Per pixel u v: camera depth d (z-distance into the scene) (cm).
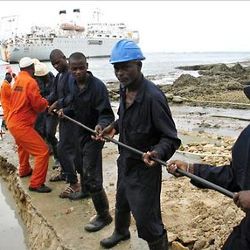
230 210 518
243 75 3500
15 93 642
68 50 7475
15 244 621
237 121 1457
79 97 501
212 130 1275
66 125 591
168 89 2525
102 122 475
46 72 804
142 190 381
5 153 916
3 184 859
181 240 468
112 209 577
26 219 664
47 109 643
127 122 380
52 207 599
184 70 5906
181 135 1156
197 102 1991
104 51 8350
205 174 303
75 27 7806
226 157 854
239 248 272
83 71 487
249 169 263
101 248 468
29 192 664
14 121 646
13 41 6756
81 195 620
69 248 477
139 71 363
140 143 378
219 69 4050
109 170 782
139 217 384
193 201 588
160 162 340
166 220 530
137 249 455
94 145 500
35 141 653
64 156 611
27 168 739
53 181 709
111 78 4250
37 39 6869
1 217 711
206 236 474
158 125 362
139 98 364
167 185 677
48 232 540
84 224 534
